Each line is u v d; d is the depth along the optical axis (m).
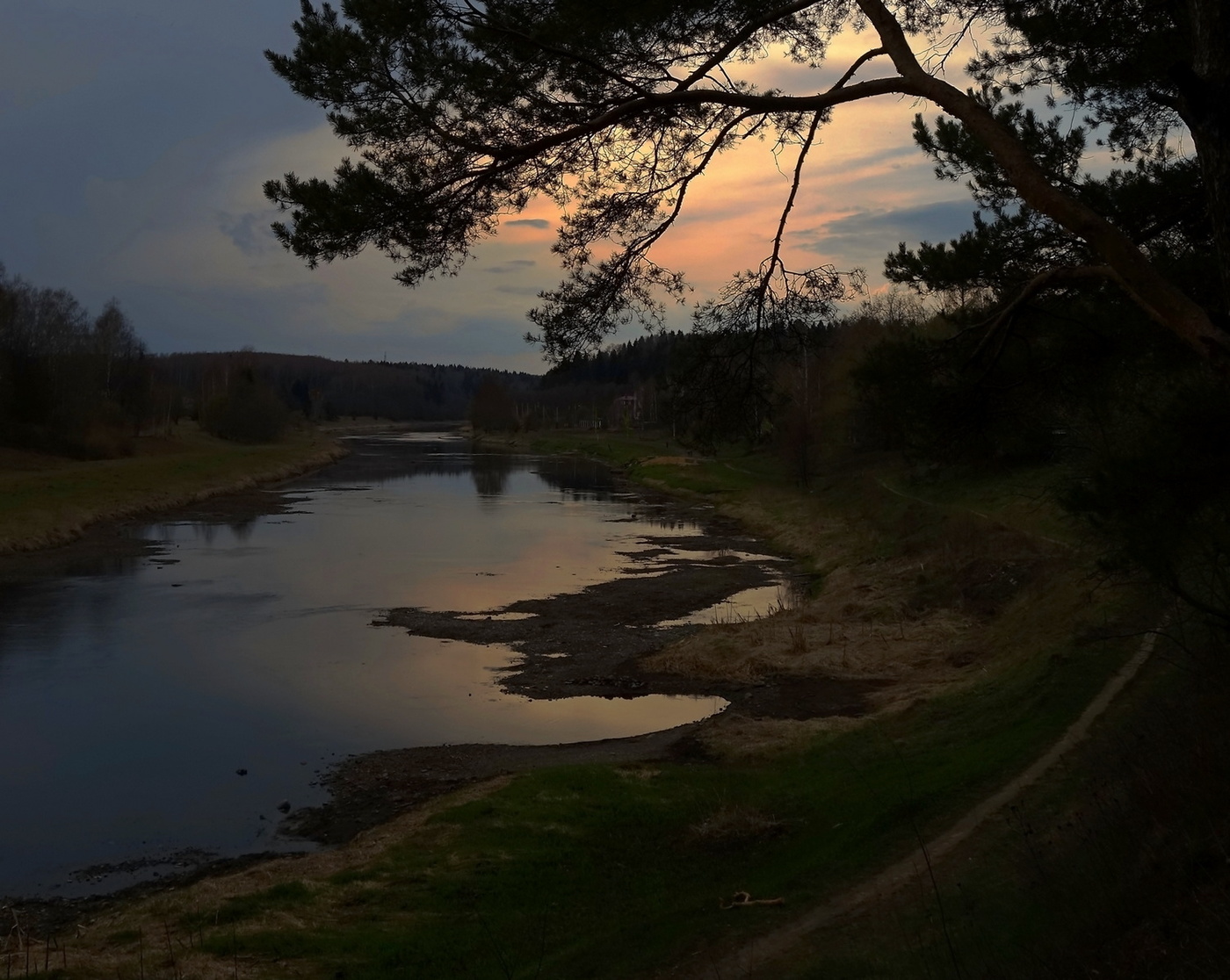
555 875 11.53
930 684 19.39
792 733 17.17
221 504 60.19
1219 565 8.42
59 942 10.18
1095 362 8.55
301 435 130.38
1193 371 7.53
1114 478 6.86
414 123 7.84
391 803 14.98
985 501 32.88
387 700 20.62
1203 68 5.57
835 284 8.50
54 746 17.56
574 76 8.07
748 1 8.03
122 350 93.88
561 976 8.59
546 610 29.48
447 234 8.24
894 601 26.94
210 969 9.10
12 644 25.09
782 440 56.34
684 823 13.09
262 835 13.85
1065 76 9.45
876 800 11.77
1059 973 5.27
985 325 8.87
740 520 52.69
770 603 30.69
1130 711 11.41
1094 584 18.69
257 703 20.38
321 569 36.72
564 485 76.06
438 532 47.81
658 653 23.89
